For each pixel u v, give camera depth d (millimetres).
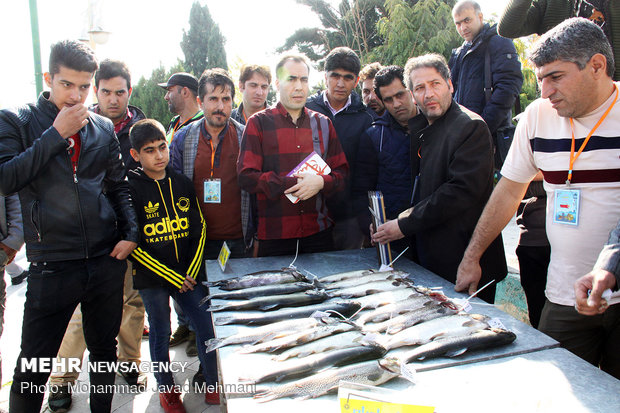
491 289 2520
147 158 2662
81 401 3004
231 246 3176
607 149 1864
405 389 1460
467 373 1536
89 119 2387
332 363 1583
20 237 2553
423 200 2518
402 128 3234
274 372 1539
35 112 2238
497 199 2256
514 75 3600
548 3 2844
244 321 1991
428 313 1913
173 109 4340
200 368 3143
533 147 2094
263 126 2877
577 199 1938
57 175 2201
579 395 1393
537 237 2789
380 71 3137
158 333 2746
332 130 3049
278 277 2418
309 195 2637
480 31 3809
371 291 2232
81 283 2295
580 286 1609
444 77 2453
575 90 1805
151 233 2705
